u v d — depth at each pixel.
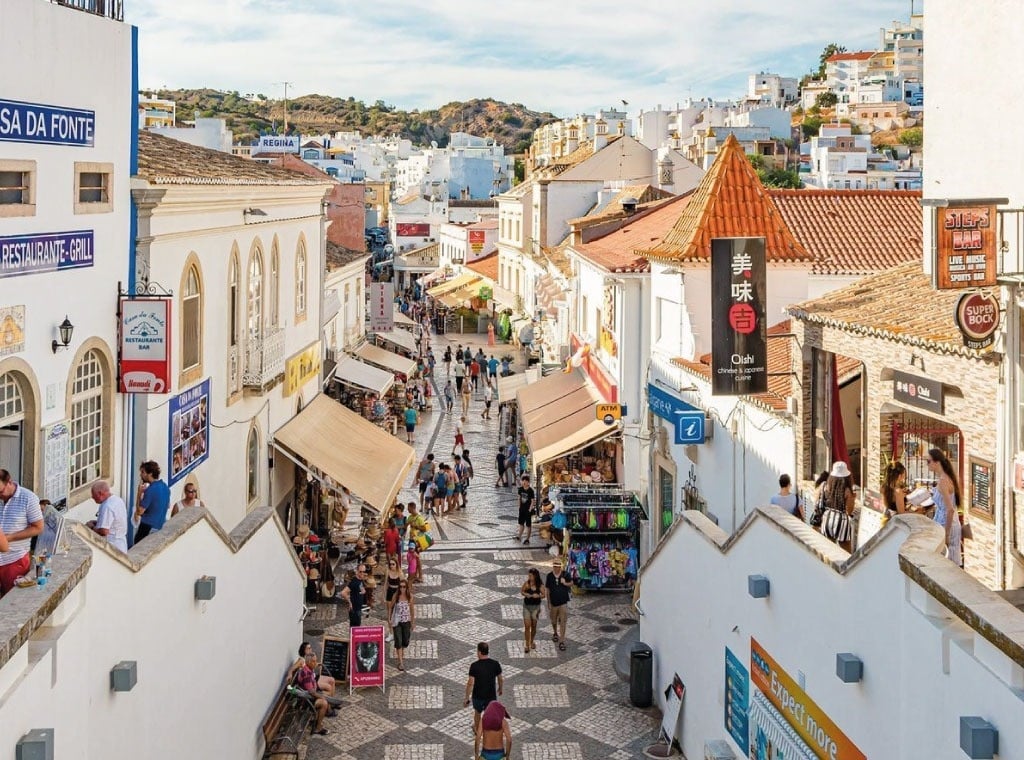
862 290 17.19
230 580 15.65
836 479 15.23
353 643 20.45
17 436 14.25
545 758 17.77
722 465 20.72
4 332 13.45
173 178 17.56
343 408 32.34
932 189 16.00
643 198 45.53
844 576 11.55
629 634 23.44
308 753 17.84
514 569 28.05
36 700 8.87
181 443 19.14
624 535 26.23
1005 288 12.66
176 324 18.75
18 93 13.70
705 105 149.12
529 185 60.50
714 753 15.59
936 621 9.34
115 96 16.44
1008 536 12.65
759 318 17.97
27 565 10.45
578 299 37.59
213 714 14.79
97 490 13.81
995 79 14.23
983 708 8.45
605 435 28.00
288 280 27.95
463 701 20.00
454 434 45.41
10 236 13.55
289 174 29.80
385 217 124.19
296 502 29.22
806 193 26.11
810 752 12.54
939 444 15.16
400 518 28.89
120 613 11.23
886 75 180.00
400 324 64.00
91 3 15.86
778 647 13.58
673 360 23.91
